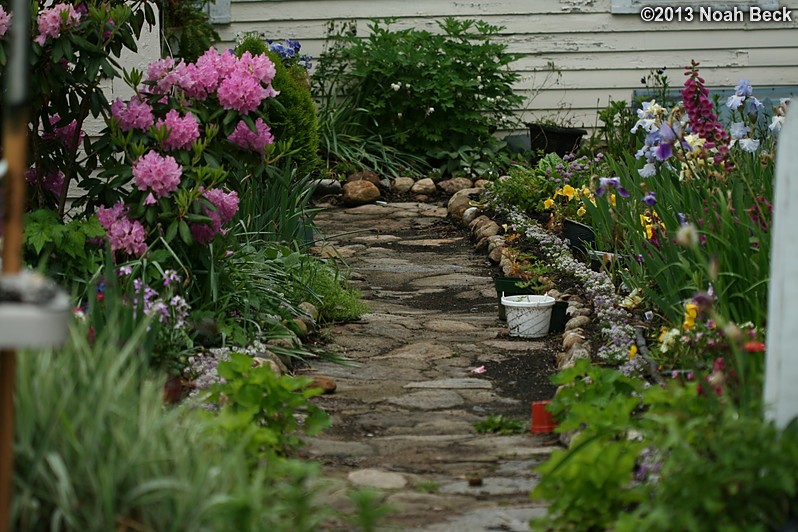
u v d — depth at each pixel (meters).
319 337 7.79
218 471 3.72
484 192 12.51
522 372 7.00
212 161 6.95
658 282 7.04
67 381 3.82
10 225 3.19
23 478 3.53
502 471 5.10
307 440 5.53
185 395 5.73
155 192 6.75
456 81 14.12
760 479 3.58
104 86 8.93
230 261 7.39
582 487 4.11
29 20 6.59
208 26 13.44
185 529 3.51
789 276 3.94
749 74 14.92
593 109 15.10
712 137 7.26
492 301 9.12
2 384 3.11
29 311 2.91
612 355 6.51
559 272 9.16
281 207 9.07
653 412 4.55
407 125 14.64
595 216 9.14
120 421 3.77
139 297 5.90
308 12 15.07
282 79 11.92
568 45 15.01
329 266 9.31
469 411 6.18
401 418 6.02
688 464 3.77
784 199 3.92
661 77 14.94
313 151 12.31
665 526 3.55
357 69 14.56
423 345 7.66
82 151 8.91
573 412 4.88
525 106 15.13
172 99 7.10
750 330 5.35
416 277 10.00
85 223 6.70
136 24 7.10
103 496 3.46
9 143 3.18
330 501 4.59
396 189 13.79
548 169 11.98
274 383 5.10
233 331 6.82
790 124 3.89
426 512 4.50
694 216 6.80
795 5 14.80
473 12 15.08
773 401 3.98
